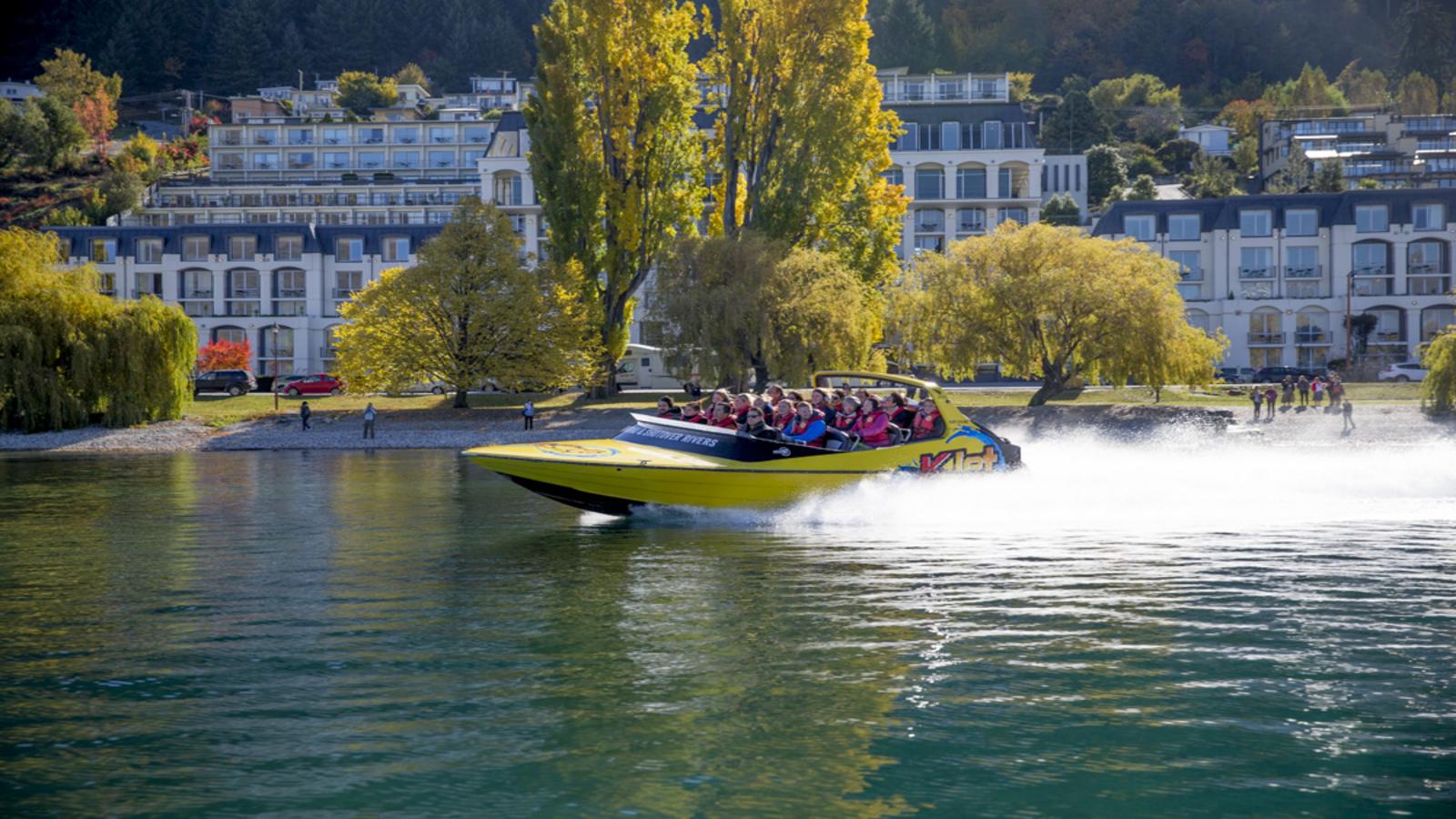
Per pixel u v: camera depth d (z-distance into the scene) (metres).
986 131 99.56
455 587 13.07
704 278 51.59
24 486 28.58
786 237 55.19
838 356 50.03
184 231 97.88
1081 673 9.18
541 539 17.19
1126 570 13.85
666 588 12.88
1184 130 188.25
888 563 14.45
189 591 12.98
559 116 57.88
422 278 54.03
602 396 63.12
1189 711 8.24
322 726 7.98
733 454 18.39
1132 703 8.41
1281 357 95.06
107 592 12.96
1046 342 50.75
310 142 148.88
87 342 48.47
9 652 9.99
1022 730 7.88
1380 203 94.25
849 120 54.19
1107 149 154.00
